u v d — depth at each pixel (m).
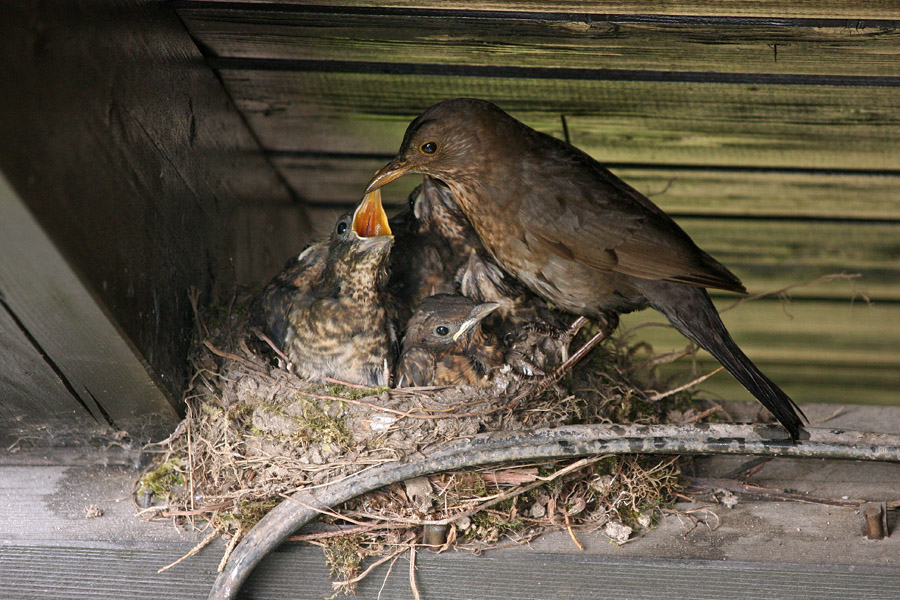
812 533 4.41
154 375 4.07
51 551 4.34
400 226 6.16
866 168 5.66
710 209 6.24
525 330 5.54
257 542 4.24
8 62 2.95
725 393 7.39
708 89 5.13
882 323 6.78
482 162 5.32
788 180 5.85
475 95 5.49
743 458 4.90
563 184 5.33
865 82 4.93
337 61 5.12
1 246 3.14
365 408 4.57
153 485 4.53
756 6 4.39
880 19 4.41
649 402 5.37
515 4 4.50
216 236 5.10
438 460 4.33
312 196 6.70
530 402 4.82
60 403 4.29
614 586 4.35
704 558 4.26
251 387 4.66
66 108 3.30
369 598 4.40
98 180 3.50
